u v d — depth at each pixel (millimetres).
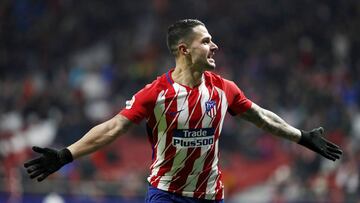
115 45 55406
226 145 43312
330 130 42844
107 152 41500
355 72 51062
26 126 45281
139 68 52031
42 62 54406
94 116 47188
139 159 43062
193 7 57812
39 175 13125
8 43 56438
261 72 51062
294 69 51250
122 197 35594
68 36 56562
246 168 41625
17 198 35656
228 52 53688
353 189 35875
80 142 13312
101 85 50875
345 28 55000
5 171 36812
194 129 13594
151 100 13492
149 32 56812
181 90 13578
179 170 13758
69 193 35625
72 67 53219
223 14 57438
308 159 39344
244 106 14133
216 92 13781
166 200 13820
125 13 58438
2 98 49156
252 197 39625
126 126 13445
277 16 56531
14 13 58906
